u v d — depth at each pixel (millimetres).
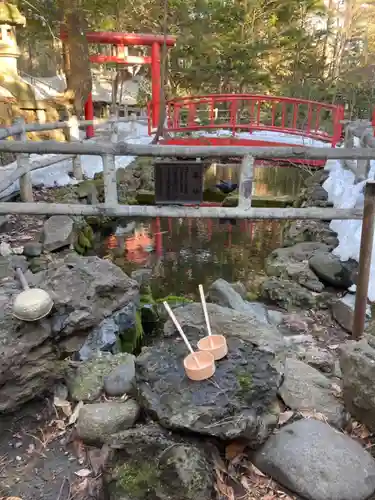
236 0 12344
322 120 11766
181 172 2795
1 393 1723
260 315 2631
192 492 1280
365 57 13984
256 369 1652
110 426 1631
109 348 2170
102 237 5691
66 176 6016
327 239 3893
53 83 10867
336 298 3004
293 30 13516
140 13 11102
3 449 1678
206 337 1738
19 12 7020
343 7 17422
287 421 1652
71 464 1603
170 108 7953
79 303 2008
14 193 4664
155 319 3000
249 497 1408
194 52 11711
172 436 1456
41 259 3402
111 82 15219
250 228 6148
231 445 1508
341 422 1688
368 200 2188
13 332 1773
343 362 1771
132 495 1315
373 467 1446
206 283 4195
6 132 4289
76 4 7273
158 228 6148
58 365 1928
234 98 7305
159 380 1618
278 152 2812
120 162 7801
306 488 1372
